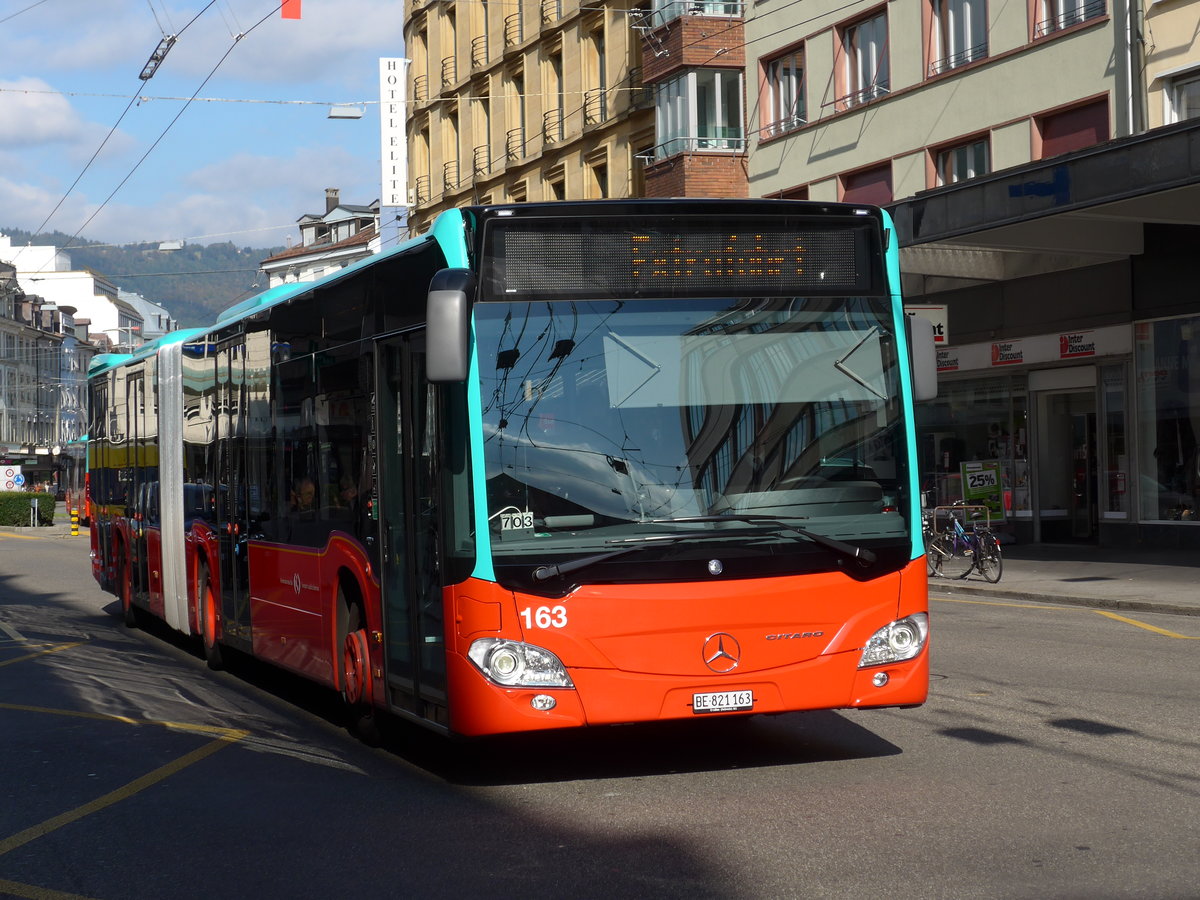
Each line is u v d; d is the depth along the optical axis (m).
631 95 39.59
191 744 9.61
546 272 7.35
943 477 28.55
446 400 7.32
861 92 29.58
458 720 7.18
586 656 7.04
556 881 5.82
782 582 7.24
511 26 46.28
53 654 15.28
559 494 7.13
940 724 9.12
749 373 7.40
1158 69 22.67
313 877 6.11
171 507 14.87
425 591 7.70
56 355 132.50
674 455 7.25
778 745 8.62
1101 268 24.36
